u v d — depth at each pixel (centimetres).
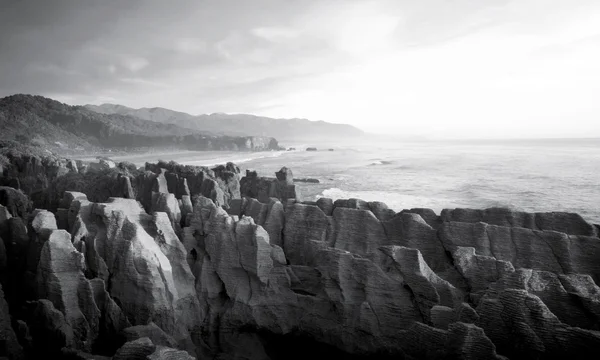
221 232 1861
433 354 1345
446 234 1770
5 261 1838
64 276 1565
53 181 4238
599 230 1700
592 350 1159
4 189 2852
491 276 1527
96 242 1744
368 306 1589
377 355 1566
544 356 1219
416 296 1540
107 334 1598
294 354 1769
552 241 1620
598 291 1323
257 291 1792
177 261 1823
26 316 1528
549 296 1359
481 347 1224
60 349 1426
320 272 1733
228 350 1773
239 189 4347
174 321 1675
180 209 2381
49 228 1734
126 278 1662
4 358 1374
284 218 2145
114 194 3562
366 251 1897
